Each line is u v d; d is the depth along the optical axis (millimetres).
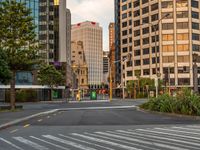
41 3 119562
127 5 154375
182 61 131750
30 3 106250
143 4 143625
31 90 82500
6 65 38156
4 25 40812
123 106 51031
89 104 61531
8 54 40562
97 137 15234
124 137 15141
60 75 95062
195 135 15695
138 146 12477
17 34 40906
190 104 28172
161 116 29125
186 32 132250
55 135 16172
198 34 134875
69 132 17422
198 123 22297
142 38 143375
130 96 122562
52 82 93625
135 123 22578
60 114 33625
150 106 35531
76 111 39000
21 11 41344
